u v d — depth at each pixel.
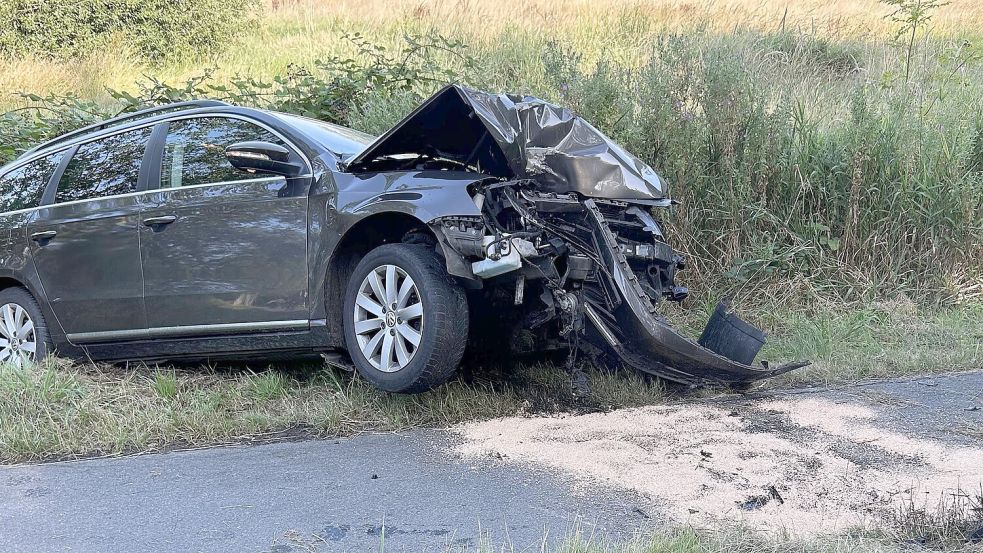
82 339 5.82
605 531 3.33
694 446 4.29
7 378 5.09
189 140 5.60
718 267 7.51
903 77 9.81
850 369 5.89
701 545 3.10
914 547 3.14
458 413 4.86
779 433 4.50
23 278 6.05
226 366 5.91
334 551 3.21
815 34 13.57
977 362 6.07
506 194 4.52
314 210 4.94
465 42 14.16
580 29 16.98
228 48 18.08
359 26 19.20
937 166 7.99
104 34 16.97
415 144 4.98
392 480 3.96
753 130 7.82
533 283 4.72
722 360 4.86
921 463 4.04
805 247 7.55
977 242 7.73
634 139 7.46
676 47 7.86
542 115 4.92
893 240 7.75
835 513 3.46
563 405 5.04
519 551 3.16
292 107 9.58
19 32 16.70
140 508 3.69
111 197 5.72
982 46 12.77
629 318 4.64
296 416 4.92
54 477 4.12
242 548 3.26
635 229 5.27
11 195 6.30
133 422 4.81
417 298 4.56
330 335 4.93
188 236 5.33
